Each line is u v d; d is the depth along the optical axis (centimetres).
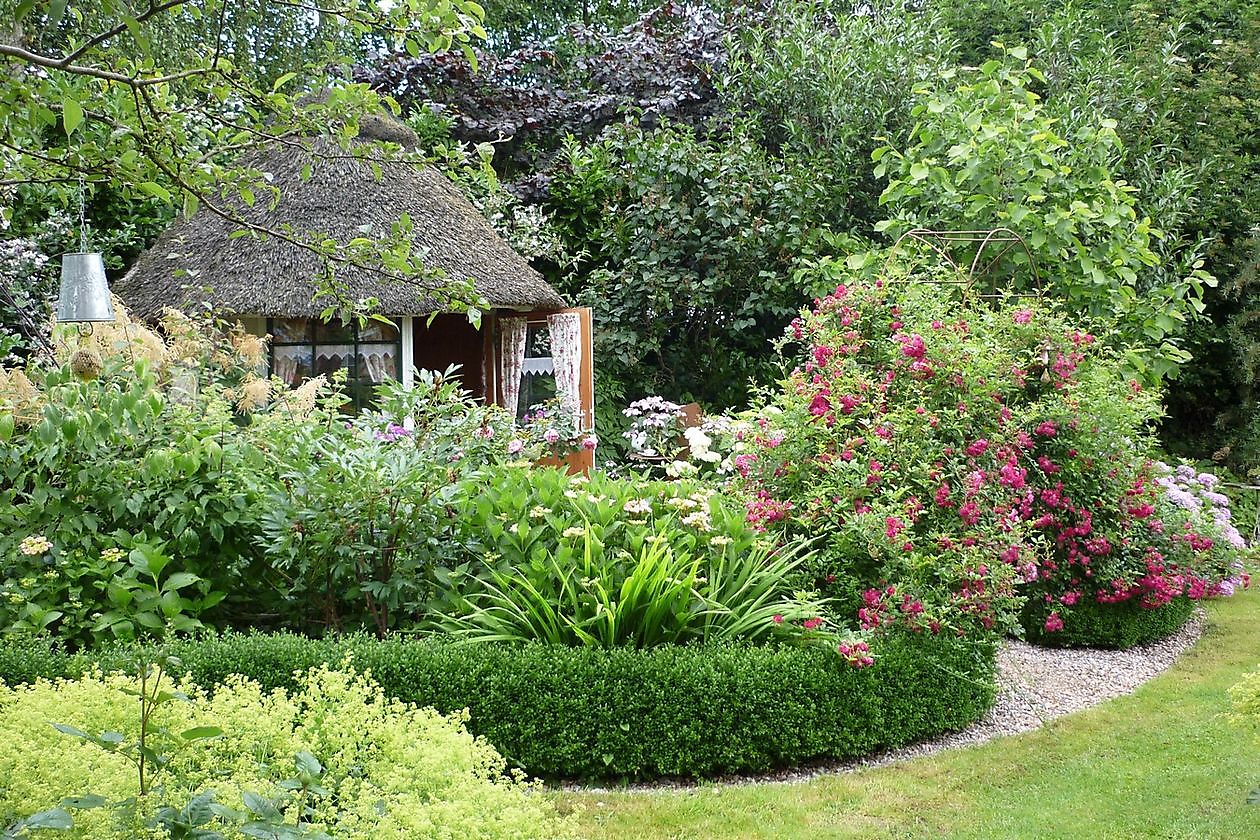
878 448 507
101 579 457
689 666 429
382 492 466
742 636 477
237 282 879
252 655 415
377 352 930
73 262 574
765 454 553
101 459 466
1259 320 1128
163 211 1087
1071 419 590
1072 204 773
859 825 375
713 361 1220
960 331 556
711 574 495
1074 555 607
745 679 428
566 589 468
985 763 441
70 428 447
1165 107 1132
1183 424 1233
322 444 489
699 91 1324
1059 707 523
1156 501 645
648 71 1336
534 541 497
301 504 469
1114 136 833
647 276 1152
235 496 475
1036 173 777
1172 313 833
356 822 218
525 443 645
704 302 1166
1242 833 368
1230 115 1176
